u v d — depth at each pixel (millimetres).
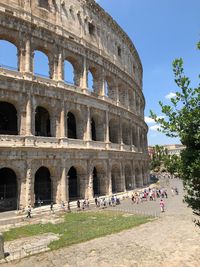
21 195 49031
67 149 56688
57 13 61406
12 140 49188
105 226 38312
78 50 65000
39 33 56750
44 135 65125
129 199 66875
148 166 109000
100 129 70250
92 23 72688
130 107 91062
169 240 30969
